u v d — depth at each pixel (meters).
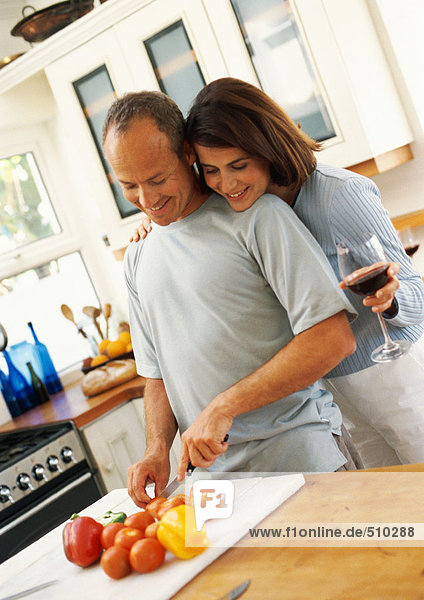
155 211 1.34
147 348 1.60
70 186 3.57
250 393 1.30
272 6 2.30
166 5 2.49
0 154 3.31
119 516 1.26
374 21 2.43
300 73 2.33
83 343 3.55
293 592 0.91
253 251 1.33
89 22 2.67
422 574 0.85
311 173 1.50
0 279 3.25
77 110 2.89
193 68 2.53
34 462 2.48
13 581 1.21
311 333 1.28
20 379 3.13
